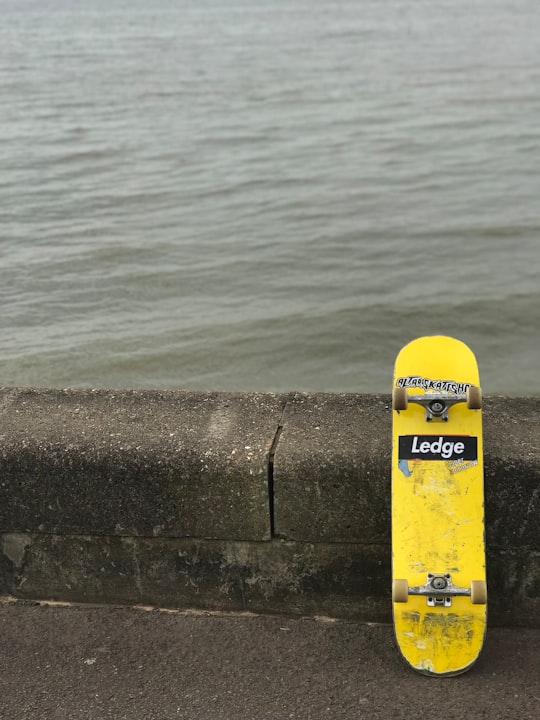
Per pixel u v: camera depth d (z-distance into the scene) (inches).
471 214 782.5
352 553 125.6
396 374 120.3
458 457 116.0
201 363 502.9
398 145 1120.8
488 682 113.6
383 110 1425.9
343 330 546.3
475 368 119.1
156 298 593.3
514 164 982.4
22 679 117.8
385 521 122.6
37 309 569.9
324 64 2208.4
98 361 497.4
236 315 566.3
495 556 123.3
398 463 117.3
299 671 117.8
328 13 4694.9
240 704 111.7
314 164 1014.4
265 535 126.4
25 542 133.6
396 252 684.7
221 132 1259.2
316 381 490.9
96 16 5022.1
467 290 603.5
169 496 126.4
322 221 772.0
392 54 2431.1
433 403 116.5
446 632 113.7
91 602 135.6
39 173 993.5
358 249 694.5
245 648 123.1
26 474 128.6
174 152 1111.0
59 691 115.3
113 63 2336.4
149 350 513.3
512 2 5442.9
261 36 3228.3
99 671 119.0
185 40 3144.7
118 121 1386.6
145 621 130.2
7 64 2364.7
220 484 124.5
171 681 116.6
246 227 758.5
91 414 138.4
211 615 131.6
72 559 133.3
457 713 108.0
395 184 906.1
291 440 127.3
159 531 128.8
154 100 1622.8
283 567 128.4
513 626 126.6
